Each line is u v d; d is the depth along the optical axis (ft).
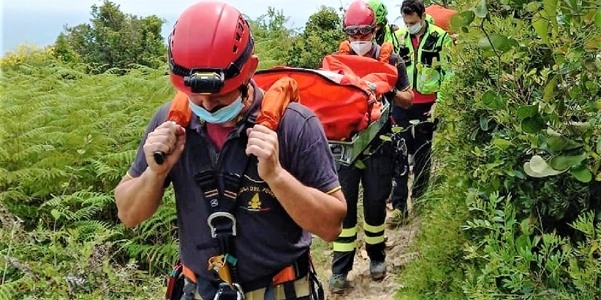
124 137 21.70
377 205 15.79
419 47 19.90
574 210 9.93
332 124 11.79
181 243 7.75
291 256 7.50
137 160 7.84
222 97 6.88
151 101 23.72
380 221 16.05
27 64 29.91
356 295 15.97
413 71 20.07
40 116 21.56
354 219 15.67
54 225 17.54
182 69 6.81
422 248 14.60
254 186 7.17
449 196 13.96
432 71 15.25
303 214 7.03
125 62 66.13
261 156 6.66
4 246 16.03
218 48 6.68
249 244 7.29
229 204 7.17
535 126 8.29
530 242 9.48
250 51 7.00
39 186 19.92
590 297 7.96
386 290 15.90
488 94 9.99
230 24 6.82
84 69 32.96
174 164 7.27
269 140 6.71
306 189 7.01
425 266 13.93
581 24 8.05
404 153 15.84
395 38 20.38
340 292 16.11
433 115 15.84
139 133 21.52
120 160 20.25
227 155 7.16
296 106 7.40
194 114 7.37
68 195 19.65
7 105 22.48
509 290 10.20
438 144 15.39
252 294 7.49
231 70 6.75
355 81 12.30
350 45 16.02
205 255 7.45
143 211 7.51
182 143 7.20
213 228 7.24
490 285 10.13
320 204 7.08
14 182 20.15
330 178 7.33
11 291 14.21
